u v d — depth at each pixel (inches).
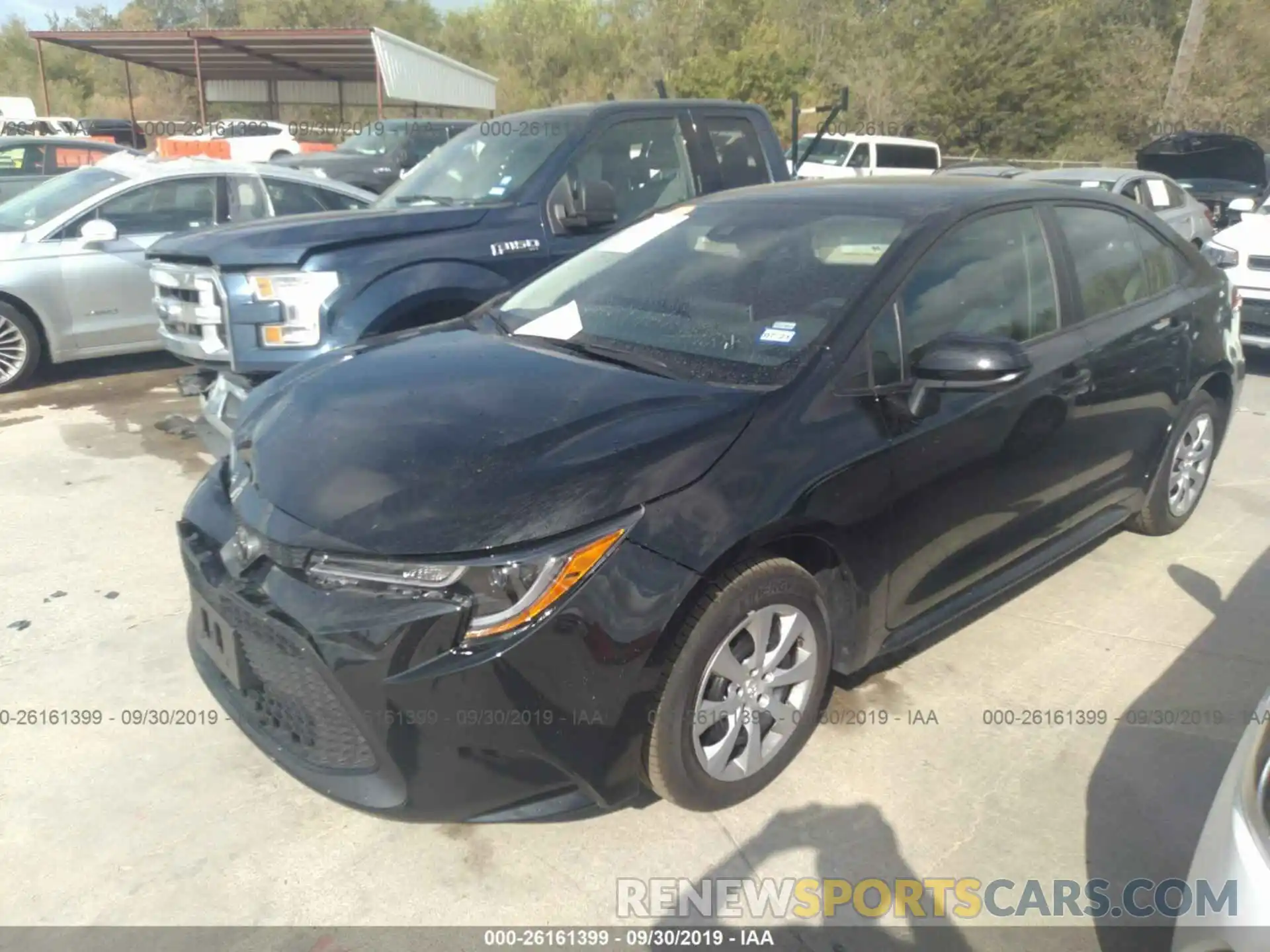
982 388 120.6
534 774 101.5
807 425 116.0
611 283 151.2
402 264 201.6
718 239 150.9
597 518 100.3
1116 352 158.4
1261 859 75.0
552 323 144.9
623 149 235.8
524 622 96.6
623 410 114.2
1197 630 161.6
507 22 1689.2
